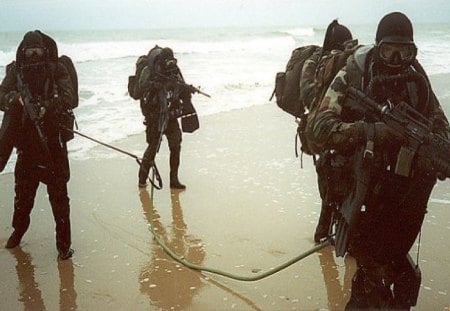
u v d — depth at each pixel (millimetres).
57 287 3783
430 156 2635
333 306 3486
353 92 2701
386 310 2936
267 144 8203
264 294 3656
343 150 2674
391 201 2750
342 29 3941
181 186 6121
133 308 3486
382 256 2881
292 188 6105
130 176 6625
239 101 12281
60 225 4207
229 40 42469
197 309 3465
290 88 4211
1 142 3934
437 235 4609
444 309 3357
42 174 4105
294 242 4578
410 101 2715
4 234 4801
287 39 44656
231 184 6262
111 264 4184
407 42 2555
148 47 32844
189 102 5996
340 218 2859
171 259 4277
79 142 8195
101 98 11945
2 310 3449
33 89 3891
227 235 4762
